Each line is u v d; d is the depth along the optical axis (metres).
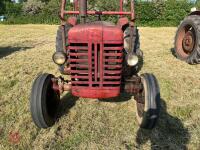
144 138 3.69
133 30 4.15
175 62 7.11
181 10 18.48
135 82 3.78
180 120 4.14
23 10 23.17
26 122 4.08
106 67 3.47
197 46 6.52
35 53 8.30
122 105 4.57
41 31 14.86
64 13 4.47
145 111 3.56
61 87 3.90
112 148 3.48
